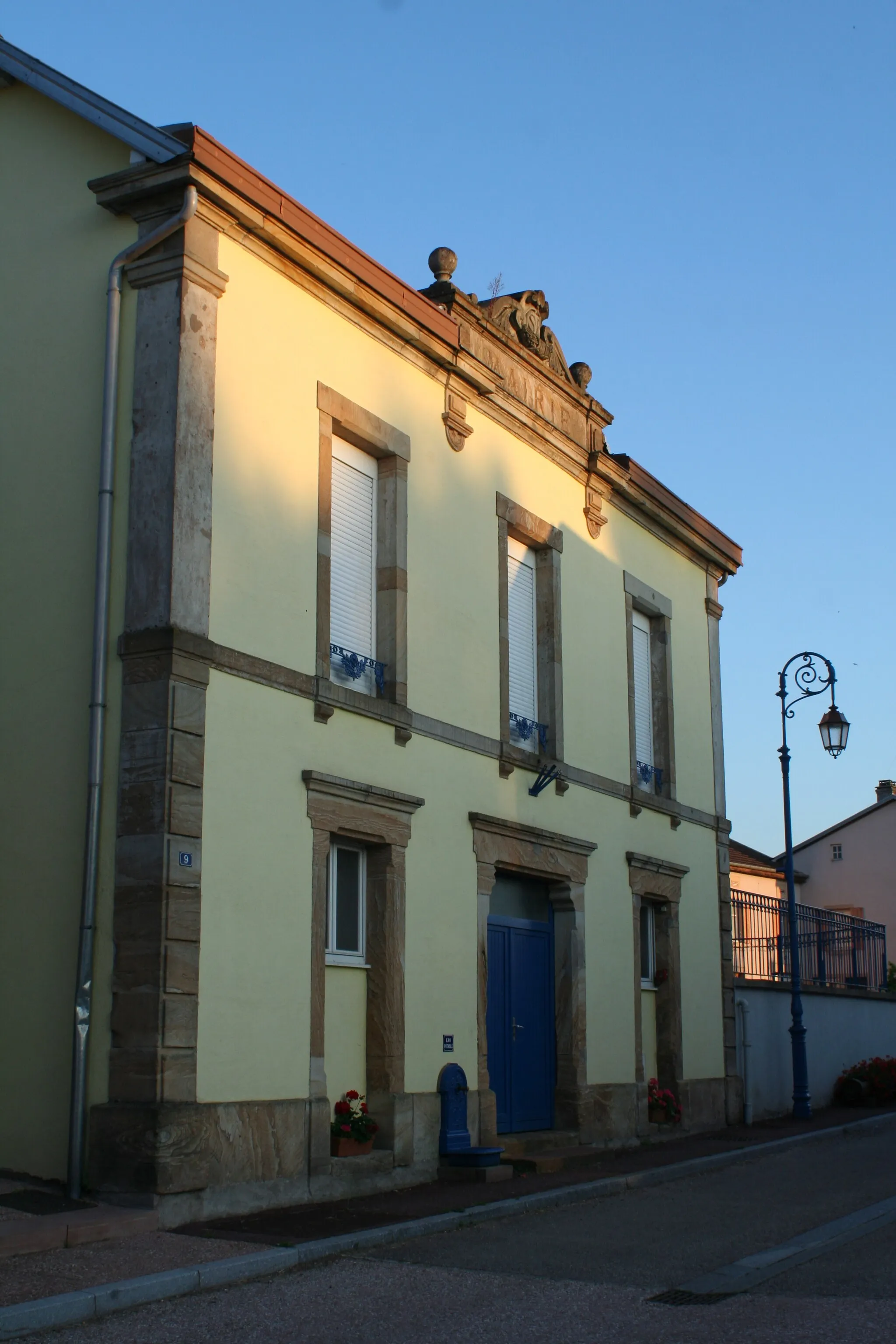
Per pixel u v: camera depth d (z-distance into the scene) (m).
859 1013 24.38
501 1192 11.68
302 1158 10.87
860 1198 11.70
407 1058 12.41
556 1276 8.45
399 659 13.04
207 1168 9.86
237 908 10.60
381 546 13.33
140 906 9.94
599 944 16.16
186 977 9.96
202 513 10.75
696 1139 17.05
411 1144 12.20
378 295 12.99
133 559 10.56
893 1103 23.00
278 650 11.42
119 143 11.52
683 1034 18.02
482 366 14.60
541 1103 15.05
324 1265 8.72
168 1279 7.81
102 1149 9.63
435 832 13.27
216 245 11.24
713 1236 9.84
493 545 15.00
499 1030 14.49
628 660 17.81
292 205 11.79
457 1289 8.06
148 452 10.69
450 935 13.30
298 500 11.89
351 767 12.15
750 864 38.25
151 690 10.24
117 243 11.31
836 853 40.62
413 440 13.73
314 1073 11.16
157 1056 9.64
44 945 10.30
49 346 11.41
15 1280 7.66
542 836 15.05
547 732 15.75
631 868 17.09
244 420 11.37
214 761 10.57
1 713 10.89
